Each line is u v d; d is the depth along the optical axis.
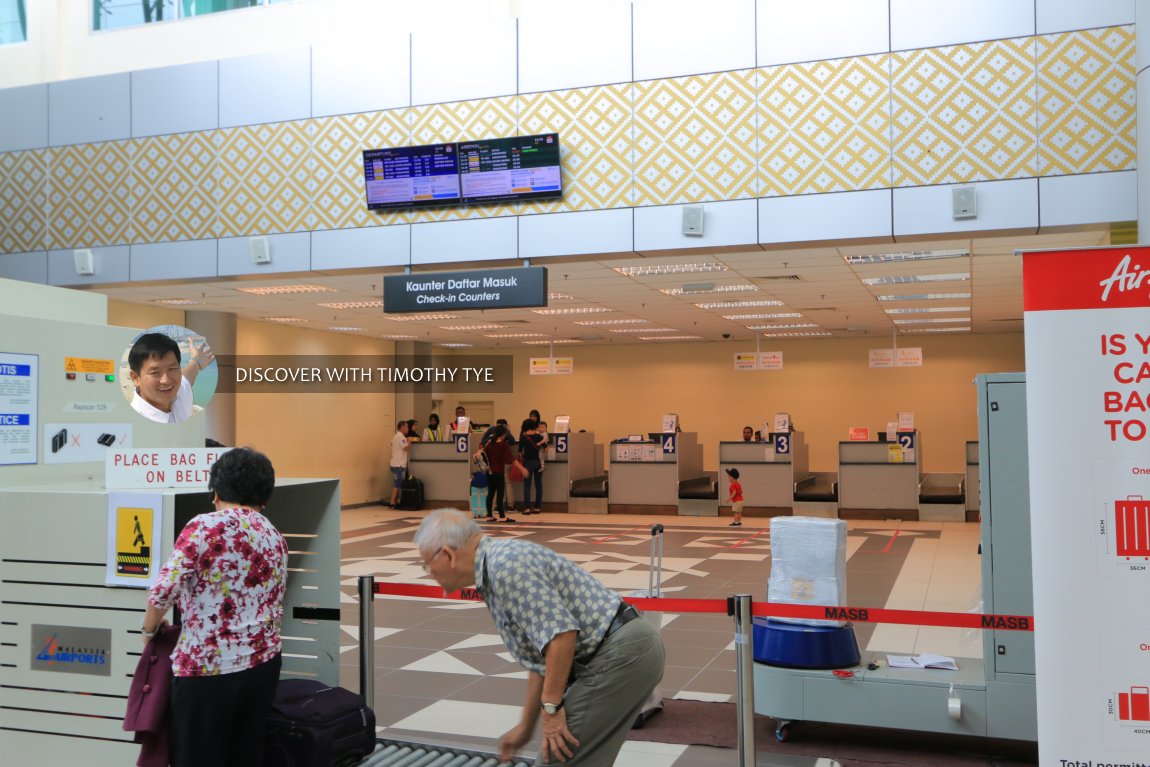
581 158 10.42
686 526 16.84
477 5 11.96
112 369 4.89
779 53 9.77
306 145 11.37
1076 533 3.27
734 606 4.31
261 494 3.62
